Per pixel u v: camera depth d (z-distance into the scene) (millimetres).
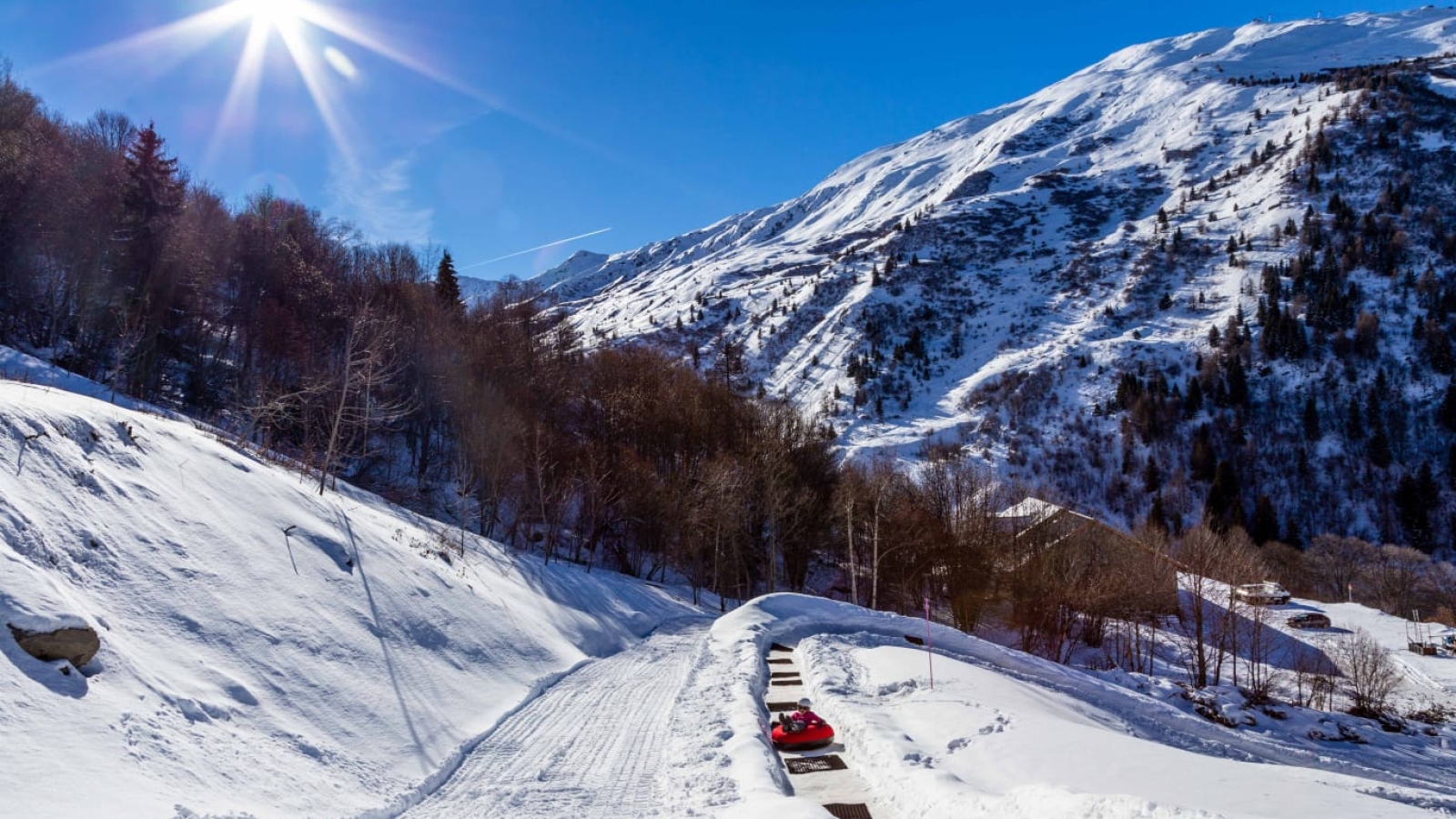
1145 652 45500
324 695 10773
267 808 7574
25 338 38188
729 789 9000
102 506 11070
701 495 42906
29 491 10047
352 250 63656
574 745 11727
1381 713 37250
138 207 40469
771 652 20828
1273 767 17312
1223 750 21750
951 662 18531
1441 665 49281
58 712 7234
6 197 35219
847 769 10461
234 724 8992
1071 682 24672
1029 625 42375
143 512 11742
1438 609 72000
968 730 11172
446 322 48812
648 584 40781
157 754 7535
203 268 44469
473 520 41500
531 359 50062
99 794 6477
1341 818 7035
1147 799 7102
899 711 12914
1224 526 88938
